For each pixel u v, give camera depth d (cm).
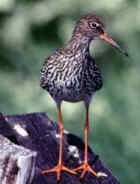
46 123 1020
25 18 1911
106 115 1684
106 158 1614
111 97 1745
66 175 916
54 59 962
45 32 1936
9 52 1905
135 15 1867
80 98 984
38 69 1867
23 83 1827
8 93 1773
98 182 929
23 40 1911
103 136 1652
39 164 921
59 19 1922
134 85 1792
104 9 1864
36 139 973
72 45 965
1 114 973
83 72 957
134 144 1638
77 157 973
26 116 1024
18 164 757
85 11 1886
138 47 1864
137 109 1711
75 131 1652
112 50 1892
